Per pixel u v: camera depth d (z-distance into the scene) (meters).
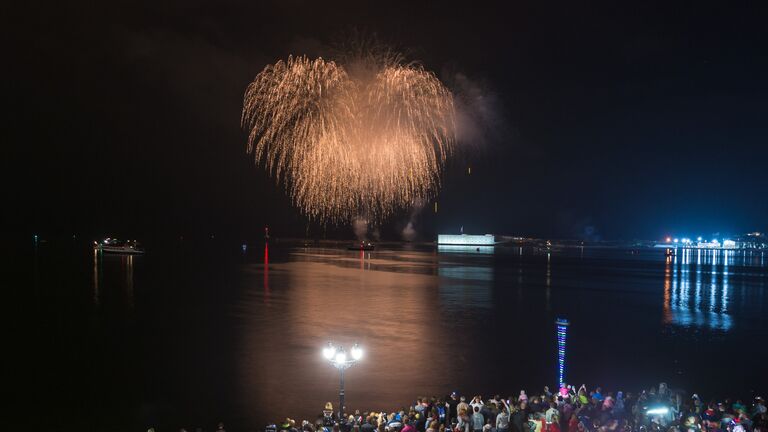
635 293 73.94
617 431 18.28
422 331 43.69
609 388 29.36
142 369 33.09
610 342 40.56
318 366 33.12
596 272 115.81
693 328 47.09
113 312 54.44
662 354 36.88
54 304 60.12
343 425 19.17
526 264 140.00
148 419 25.28
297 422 24.28
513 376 31.20
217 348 37.91
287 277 92.69
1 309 56.72
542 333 43.44
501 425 18.34
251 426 24.12
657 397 21.86
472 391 28.44
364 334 42.34
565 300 64.75
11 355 36.91
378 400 26.92
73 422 25.22
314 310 54.59
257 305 58.16
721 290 79.75
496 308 57.00
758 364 34.41
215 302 60.59
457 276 97.38
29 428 24.64
